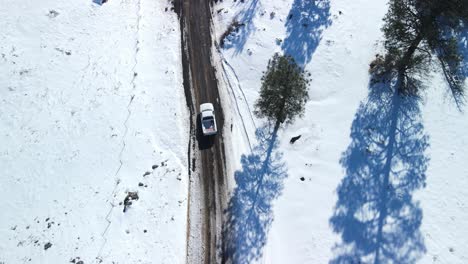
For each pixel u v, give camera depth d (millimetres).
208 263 22891
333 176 25969
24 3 34219
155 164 26797
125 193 25125
